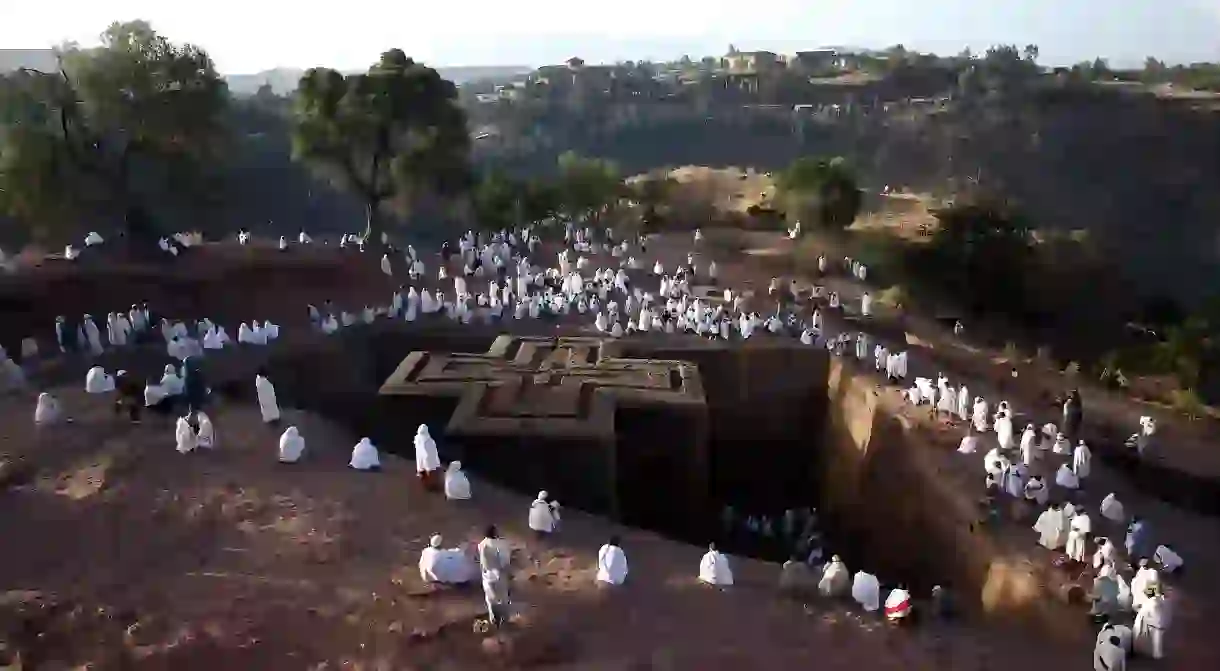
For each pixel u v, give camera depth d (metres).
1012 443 24.59
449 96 47.50
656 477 25.45
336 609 14.34
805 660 14.30
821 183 56.00
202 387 23.38
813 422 33.06
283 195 78.00
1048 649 15.82
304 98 44.25
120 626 13.57
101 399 23.86
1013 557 18.95
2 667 12.51
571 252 48.81
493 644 13.52
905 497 24.81
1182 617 17.09
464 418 23.33
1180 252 79.94
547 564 16.47
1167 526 21.66
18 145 36.44
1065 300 56.69
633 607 15.18
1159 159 95.19
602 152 114.62
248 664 12.89
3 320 30.97
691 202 72.06
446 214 59.56
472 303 36.34
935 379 30.75
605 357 29.56
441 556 15.26
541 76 185.75
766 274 47.31
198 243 41.66
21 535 16.19
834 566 16.89
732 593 16.27
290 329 33.28
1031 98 113.88
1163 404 35.50
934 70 147.38
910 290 50.78
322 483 19.27
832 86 141.38
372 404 31.47
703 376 32.19
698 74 179.12
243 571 15.37
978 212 56.91
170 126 39.12
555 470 22.70
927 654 15.12
